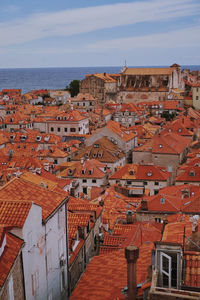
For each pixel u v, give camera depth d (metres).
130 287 25.17
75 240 45.78
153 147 127.00
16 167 102.81
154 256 27.41
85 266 47.91
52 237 36.38
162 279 24.78
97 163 114.19
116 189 90.12
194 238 29.83
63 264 38.94
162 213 68.69
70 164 122.56
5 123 185.50
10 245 28.00
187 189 78.62
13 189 36.81
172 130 155.62
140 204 74.94
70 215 49.00
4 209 30.52
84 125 186.00
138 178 106.19
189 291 22.58
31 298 31.14
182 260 25.05
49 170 109.44
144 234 45.69
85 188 108.69
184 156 132.12
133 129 170.62
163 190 82.44
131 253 24.78
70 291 42.12
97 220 55.12
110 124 157.12
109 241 49.94
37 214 32.41
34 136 158.00
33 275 31.50
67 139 166.25
